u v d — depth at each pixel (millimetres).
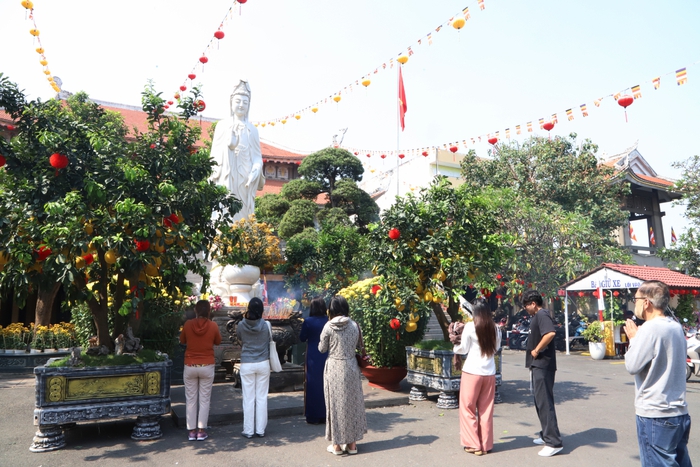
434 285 7719
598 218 20125
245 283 11562
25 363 11180
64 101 21547
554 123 9609
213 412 6465
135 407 5402
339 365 5168
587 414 7012
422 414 6957
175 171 6121
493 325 5270
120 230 5402
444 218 7820
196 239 6258
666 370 3320
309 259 13109
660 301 3461
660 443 3266
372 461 4871
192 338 5633
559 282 18094
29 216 5246
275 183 30062
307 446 5355
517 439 5707
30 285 5414
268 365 5879
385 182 29078
